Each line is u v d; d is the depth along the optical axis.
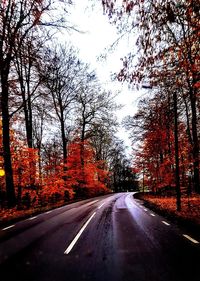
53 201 32.47
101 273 6.00
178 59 9.38
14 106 22.45
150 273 5.96
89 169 39.09
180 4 8.00
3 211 17.34
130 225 12.64
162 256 7.24
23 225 13.09
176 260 6.88
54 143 47.50
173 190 36.72
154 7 7.99
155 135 29.84
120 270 6.18
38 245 8.70
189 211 16.45
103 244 8.73
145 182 39.56
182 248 8.05
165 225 12.55
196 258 7.02
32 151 23.50
